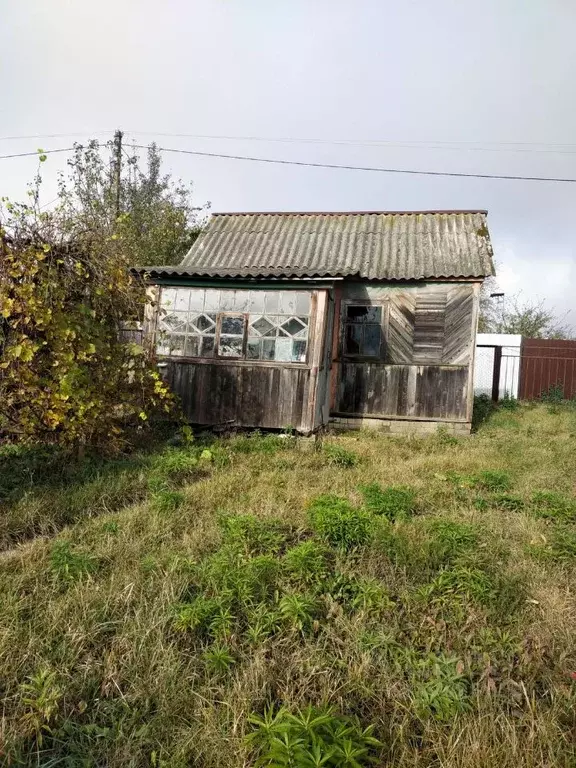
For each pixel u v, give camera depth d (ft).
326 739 7.36
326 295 28.25
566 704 8.73
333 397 34.76
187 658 9.53
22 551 13.16
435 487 19.79
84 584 11.39
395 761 7.73
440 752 7.73
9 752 7.38
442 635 10.61
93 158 65.10
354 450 26.48
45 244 18.81
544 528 16.02
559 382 53.88
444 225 39.42
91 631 9.85
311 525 14.82
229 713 8.25
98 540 13.83
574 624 11.02
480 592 11.42
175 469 20.18
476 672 9.66
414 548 13.52
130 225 56.29
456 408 33.68
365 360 34.78
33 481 18.48
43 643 9.44
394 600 11.69
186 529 14.74
